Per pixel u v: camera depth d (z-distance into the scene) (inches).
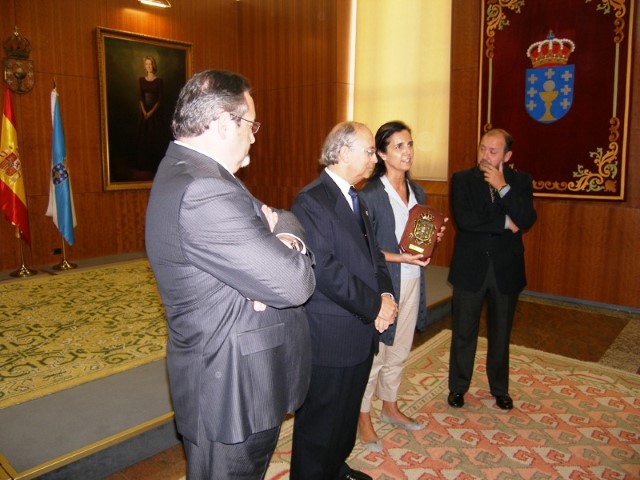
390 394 102.8
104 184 243.4
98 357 127.6
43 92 222.5
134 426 95.3
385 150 93.7
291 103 272.8
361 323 71.9
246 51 286.8
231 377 48.9
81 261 237.3
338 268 68.3
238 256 45.4
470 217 102.6
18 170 204.8
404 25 234.8
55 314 160.2
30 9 215.9
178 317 50.2
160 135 260.2
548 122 190.5
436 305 172.4
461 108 213.5
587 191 185.6
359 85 254.2
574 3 180.5
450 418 107.4
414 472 89.4
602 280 187.0
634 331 161.5
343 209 72.7
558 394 118.0
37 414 99.7
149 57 251.1
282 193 284.7
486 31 200.7
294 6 263.6
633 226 179.0
